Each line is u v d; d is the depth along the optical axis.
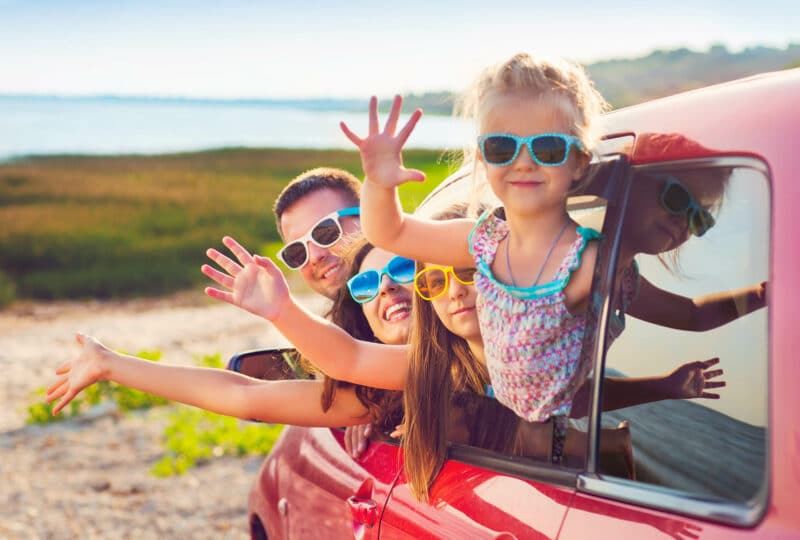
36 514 6.36
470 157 2.13
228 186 40.47
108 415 8.86
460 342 2.35
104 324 15.59
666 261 1.84
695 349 1.78
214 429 8.09
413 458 2.29
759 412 1.61
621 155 1.95
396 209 2.12
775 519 1.47
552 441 1.95
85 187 38.56
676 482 1.74
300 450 3.26
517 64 1.94
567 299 1.97
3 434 8.42
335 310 2.97
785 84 1.78
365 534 2.52
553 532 1.81
